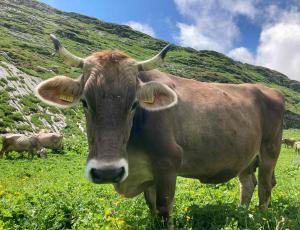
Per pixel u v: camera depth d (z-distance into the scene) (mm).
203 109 1469
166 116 1313
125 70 1140
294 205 1756
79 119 9805
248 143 1624
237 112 1598
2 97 9281
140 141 1264
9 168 4094
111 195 1973
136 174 1316
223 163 1531
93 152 1077
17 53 15469
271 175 1814
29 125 8359
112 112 1084
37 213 1487
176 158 1309
